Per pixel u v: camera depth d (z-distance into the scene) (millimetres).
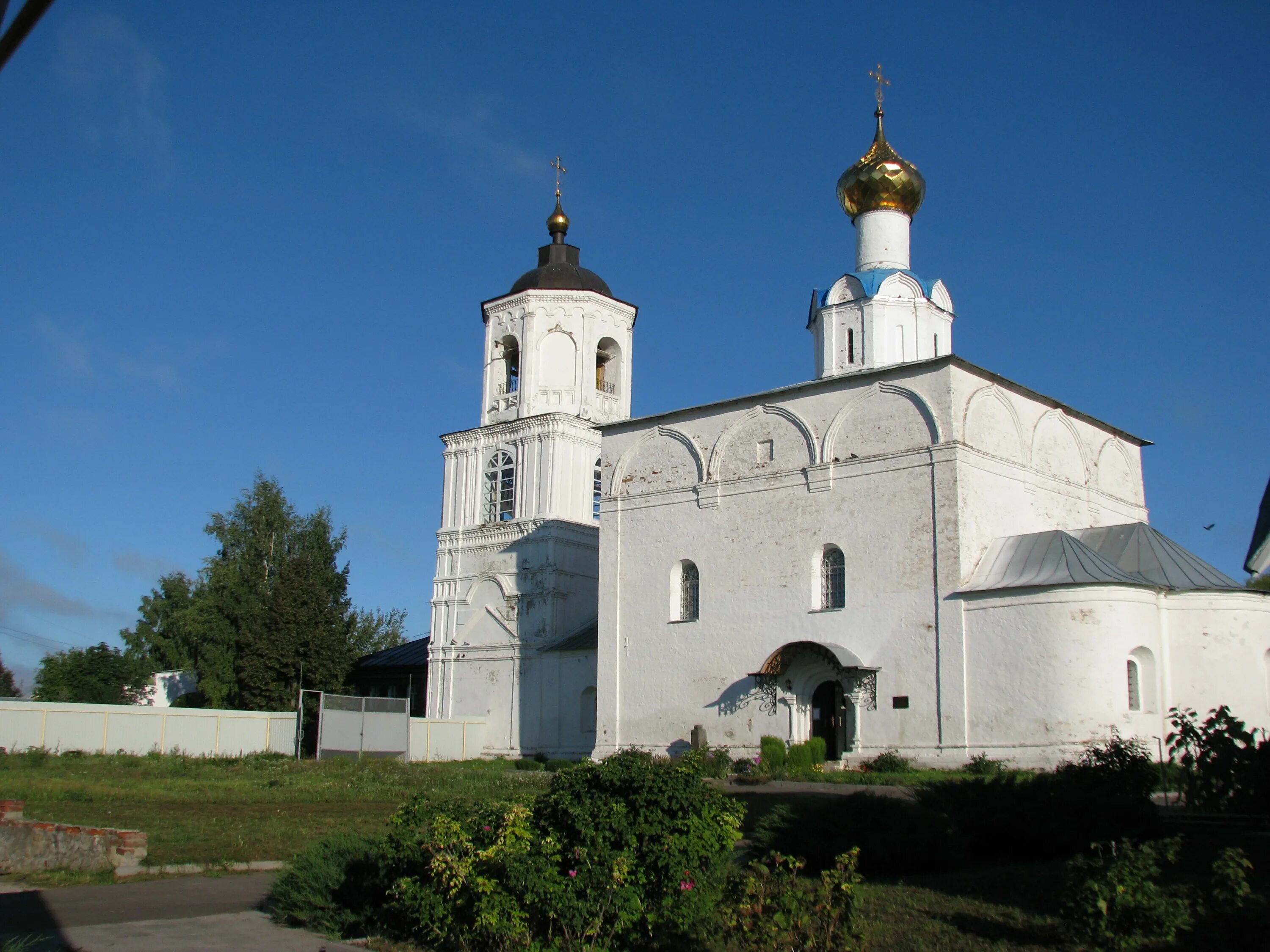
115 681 65500
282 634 59906
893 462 36188
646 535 42031
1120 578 32562
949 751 33312
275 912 13969
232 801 29031
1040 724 31859
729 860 13750
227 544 70312
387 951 12320
